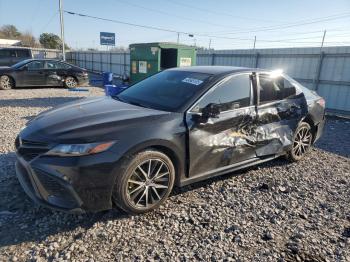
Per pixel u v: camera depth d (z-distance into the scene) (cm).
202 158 354
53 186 279
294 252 276
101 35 3481
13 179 376
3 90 1273
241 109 393
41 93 1225
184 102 351
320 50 1092
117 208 327
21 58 1794
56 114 342
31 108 868
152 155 311
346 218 340
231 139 380
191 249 271
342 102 1051
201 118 342
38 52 3353
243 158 405
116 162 286
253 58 1346
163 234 291
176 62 966
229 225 311
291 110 462
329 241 296
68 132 288
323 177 452
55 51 3472
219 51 1506
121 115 326
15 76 1301
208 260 259
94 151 278
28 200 333
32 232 283
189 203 350
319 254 274
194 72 419
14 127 627
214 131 360
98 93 1314
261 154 427
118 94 437
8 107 859
